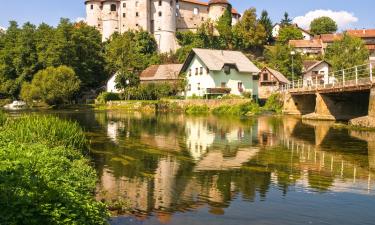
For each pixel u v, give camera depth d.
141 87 73.50
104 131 30.98
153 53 109.88
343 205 11.55
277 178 14.70
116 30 117.31
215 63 64.25
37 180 10.21
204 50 67.06
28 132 17.64
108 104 69.94
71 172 13.45
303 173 15.47
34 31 85.56
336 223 10.23
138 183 14.09
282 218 10.56
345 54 79.88
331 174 15.28
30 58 81.81
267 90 74.44
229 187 13.50
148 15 115.75
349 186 13.54
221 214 10.88
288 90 51.41
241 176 15.05
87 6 120.44
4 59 82.94
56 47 79.25
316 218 10.56
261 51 123.56
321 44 130.12
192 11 126.44
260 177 14.88
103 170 16.20
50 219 8.57
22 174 10.53
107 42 109.19
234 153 20.28
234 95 59.25
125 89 75.50
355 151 20.48
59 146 17.14
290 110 50.22
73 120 41.88
